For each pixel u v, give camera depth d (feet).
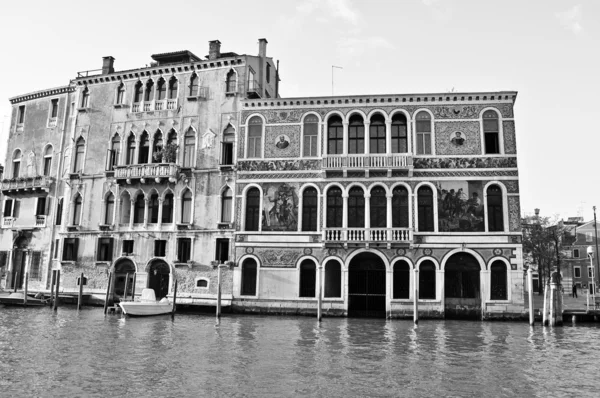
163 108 103.30
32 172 114.21
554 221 191.31
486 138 88.38
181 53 108.47
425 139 89.51
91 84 110.42
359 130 92.27
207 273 94.48
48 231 110.11
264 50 109.19
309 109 93.30
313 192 91.35
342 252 87.97
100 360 49.06
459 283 85.46
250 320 81.56
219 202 95.91
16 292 103.81
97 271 101.81
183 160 100.22
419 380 43.29
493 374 45.88
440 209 86.63
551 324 76.18
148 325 74.23
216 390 39.27
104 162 105.70
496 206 86.12
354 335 66.90
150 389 39.11
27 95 118.42
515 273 83.46
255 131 95.09
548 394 39.81
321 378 43.47
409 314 84.58
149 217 100.48
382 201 88.84
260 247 90.84
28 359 48.88
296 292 88.69
